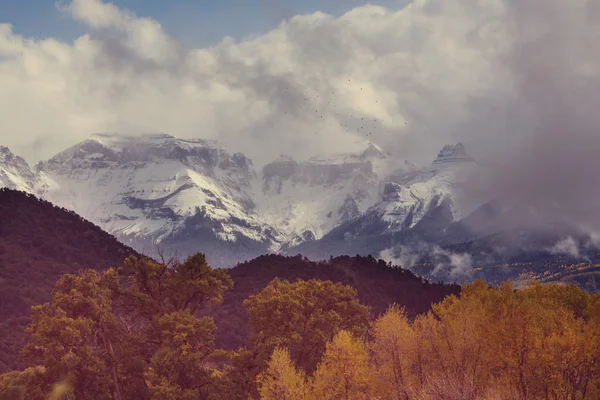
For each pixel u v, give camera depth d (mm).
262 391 65250
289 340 77250
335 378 67500
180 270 78500
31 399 68000
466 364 71938
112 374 71312
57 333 69312
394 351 73000
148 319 77312
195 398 66750
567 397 68062
